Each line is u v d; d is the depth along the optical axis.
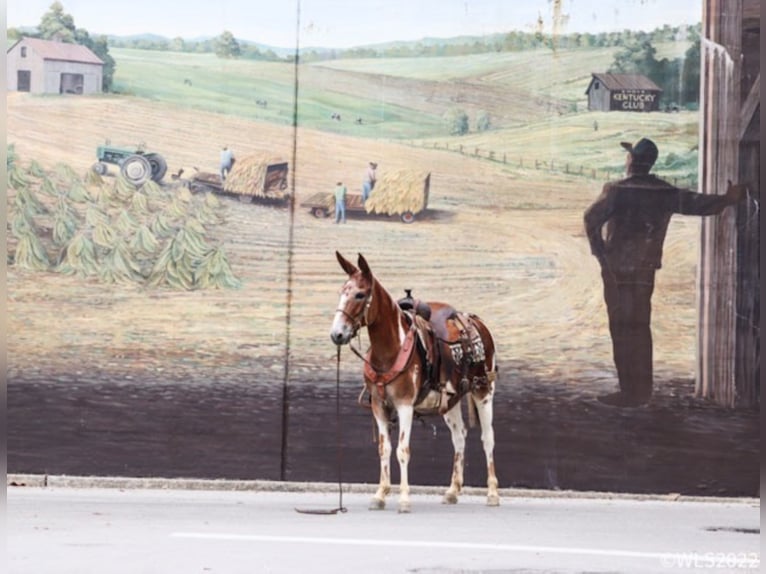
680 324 14.76
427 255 14.77
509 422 14.69
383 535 11.13
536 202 14.77
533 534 11.47
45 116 14.84
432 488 14.61
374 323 12.35
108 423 14.70
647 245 14.77
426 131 14.79
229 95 14.86
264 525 11.68
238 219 14.79
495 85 14.83
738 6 14.82
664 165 14.81
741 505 14.43
